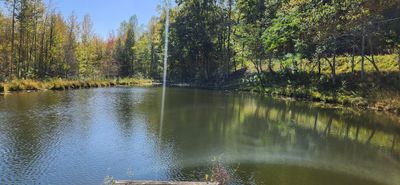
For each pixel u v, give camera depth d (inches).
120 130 636.7
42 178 381.4
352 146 581.3
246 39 1840.6
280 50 1736.0
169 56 2529.5
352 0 1179.9
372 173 448.8
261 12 2025.1
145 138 583.5
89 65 2559.1
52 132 595.8
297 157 509.0
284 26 1616.6
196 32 2363.4
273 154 519.5
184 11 2438.5
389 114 932.6
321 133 678.5
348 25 1181.1
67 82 1631.4
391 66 1219.9
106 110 876.6
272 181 404.5
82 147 509.7
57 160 444.8
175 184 304.2
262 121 801.6
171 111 910.4
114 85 2107.5
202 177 403.5
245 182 396.5
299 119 840.3
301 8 1476.4
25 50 1897.1
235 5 2295.8
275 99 1326.3
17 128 613.3
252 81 1814.7
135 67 3265.3
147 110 909.8
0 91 1195.3
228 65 2213.3
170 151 510.0
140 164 443.5
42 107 878.4
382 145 592.4
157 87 1979.6
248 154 514.6
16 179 375.6
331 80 1317.7
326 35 1251.8
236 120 804.0
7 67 1674.5
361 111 988.6
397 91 1057.5
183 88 1916.8
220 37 2358.5
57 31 2118.6
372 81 1169.4
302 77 1487.5
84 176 391.9
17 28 1819.6
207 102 1165.7
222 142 580.1
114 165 434.6
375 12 1157.1
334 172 447.5
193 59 2454.5
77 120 715.4
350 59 1406.3
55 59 2153.1
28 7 1683.1
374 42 1346.0
